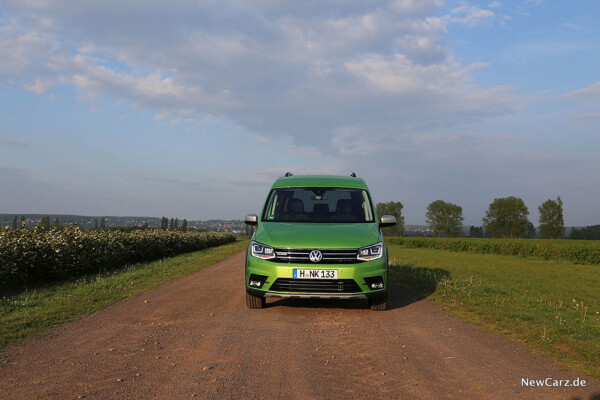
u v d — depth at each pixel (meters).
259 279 5.79
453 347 4.39
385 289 5.77
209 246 45.47
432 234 110.25
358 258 5.64
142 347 4.31
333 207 6.82
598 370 3.64
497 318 5.82
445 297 7.73
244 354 4.07
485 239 43.50
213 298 7.51
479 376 3.49
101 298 7.48
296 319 5.70
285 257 5.66
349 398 2.99
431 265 17.30
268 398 2.97
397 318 5.84
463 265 18.52
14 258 9.58
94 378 3.37
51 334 4.87
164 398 2.95
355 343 4.51
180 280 10.47
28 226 11.78
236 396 3.00
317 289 5.59
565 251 24.78
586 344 4.46
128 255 17.19
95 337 4.73
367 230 6.16
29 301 7.21
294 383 3.28
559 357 4.04
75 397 2.96
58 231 12.53
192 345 4.39
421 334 4.94
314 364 3.78
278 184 7.42
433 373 3.56
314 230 6.05
